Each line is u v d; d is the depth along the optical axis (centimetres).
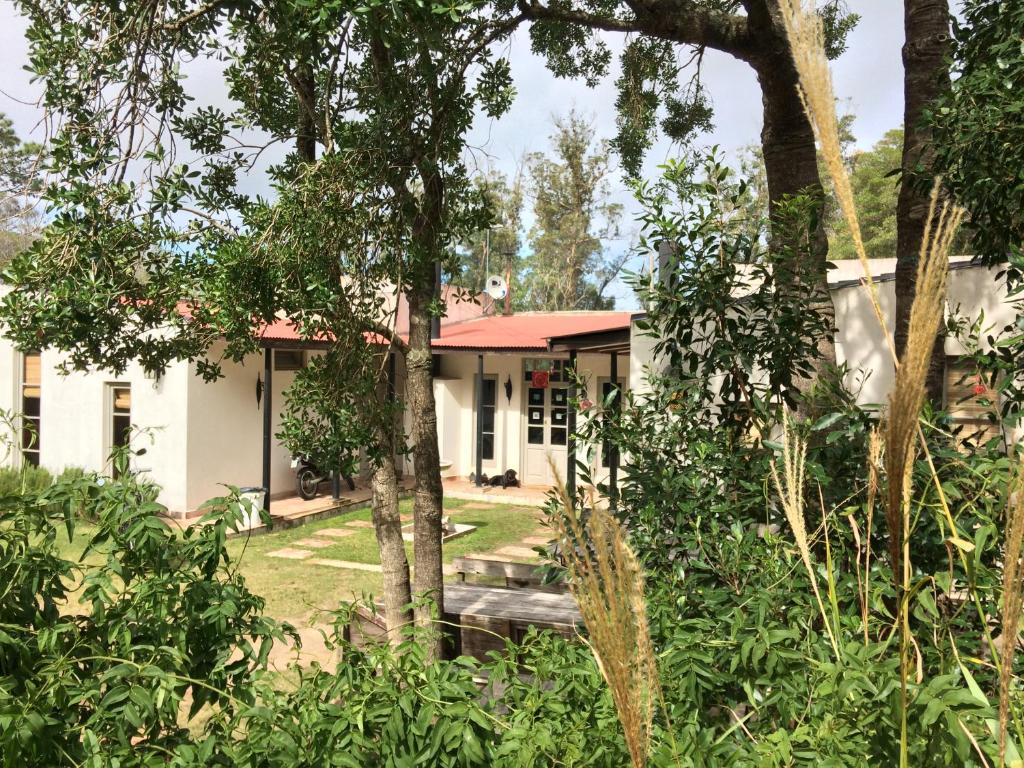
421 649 205
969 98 286
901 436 97
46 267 354
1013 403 262
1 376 1299
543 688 238
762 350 306
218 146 479
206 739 182
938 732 131
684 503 270
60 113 382
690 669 191
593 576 98
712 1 710
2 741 155
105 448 1222
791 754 157
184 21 421
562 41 755
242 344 476
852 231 107
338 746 178
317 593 804
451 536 1122
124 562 204
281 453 1359
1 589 187
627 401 344
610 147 852
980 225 291
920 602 171
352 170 403
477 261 3030
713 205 304
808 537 232
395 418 489
